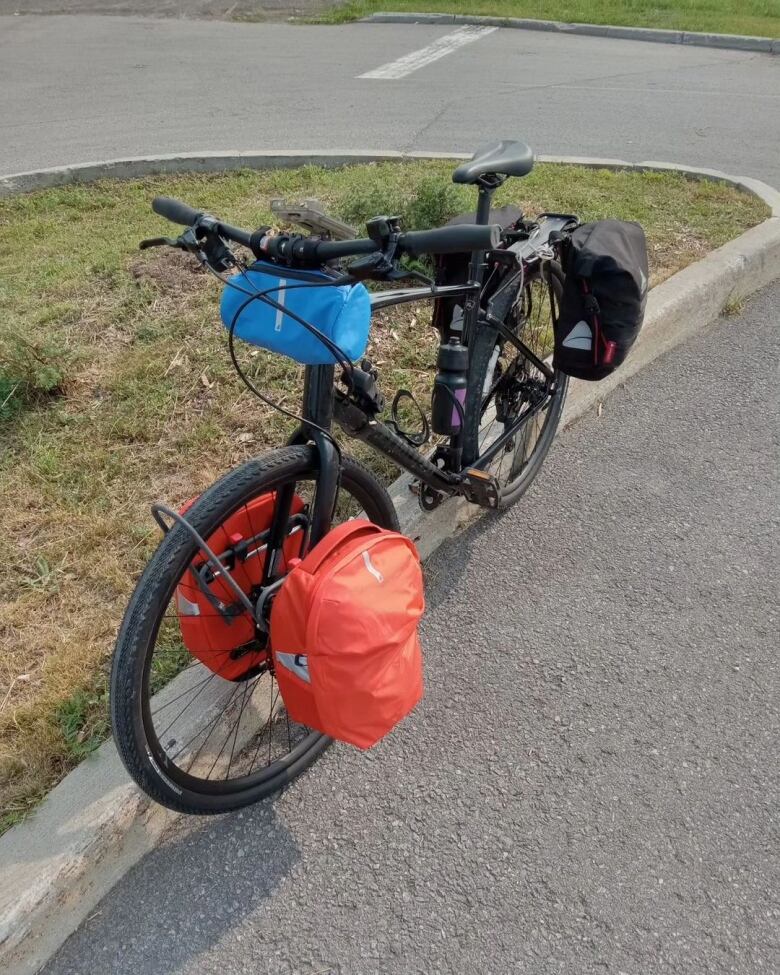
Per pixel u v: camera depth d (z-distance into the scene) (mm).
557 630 2680
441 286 2322
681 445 3523
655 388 3902
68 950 1906
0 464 3180
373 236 1615
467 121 7582
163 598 1727
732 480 3314
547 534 3070
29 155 6848
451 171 5812
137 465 3164
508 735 2354
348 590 1676
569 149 6738
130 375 3588
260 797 2145
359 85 9039
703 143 6848
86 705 2289
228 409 3414
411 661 1817
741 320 4445
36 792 2084
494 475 3020
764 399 3795
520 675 2529
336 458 1930
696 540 3023
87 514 2932
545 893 1979
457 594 2824
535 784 2223
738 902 1949
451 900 1975
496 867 2037
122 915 1969
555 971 1838
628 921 1919
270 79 9391
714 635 2646
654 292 4141
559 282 2986
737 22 11781
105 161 6078
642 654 2588
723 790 2193
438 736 2355
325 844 2104
